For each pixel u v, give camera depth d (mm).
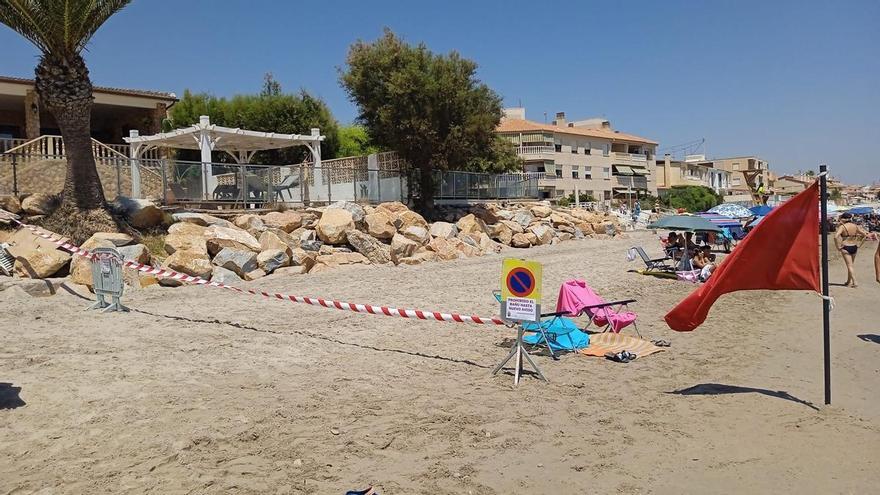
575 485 4848
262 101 39750
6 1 14242
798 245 6625
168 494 4504
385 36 25844
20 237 13836
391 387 7223
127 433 5613
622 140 72750
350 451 5391
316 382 7336
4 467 4879
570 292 10070
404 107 24812
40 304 11375
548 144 64125
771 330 10992
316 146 25406
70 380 7023
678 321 7082
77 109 15258
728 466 5199
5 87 25391
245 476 4848
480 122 25719
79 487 4570
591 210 44438
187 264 14281
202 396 6676
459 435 5812
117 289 11031
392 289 14602
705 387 7438
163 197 19047
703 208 70375
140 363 7828
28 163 16984
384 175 25984
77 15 14609
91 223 15281
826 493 4707
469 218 25312
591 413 6473
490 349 9172
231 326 10172
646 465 5219
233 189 20641
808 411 6578
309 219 20234
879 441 5742
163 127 33219
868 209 44562
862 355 9195
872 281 18312
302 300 9898
